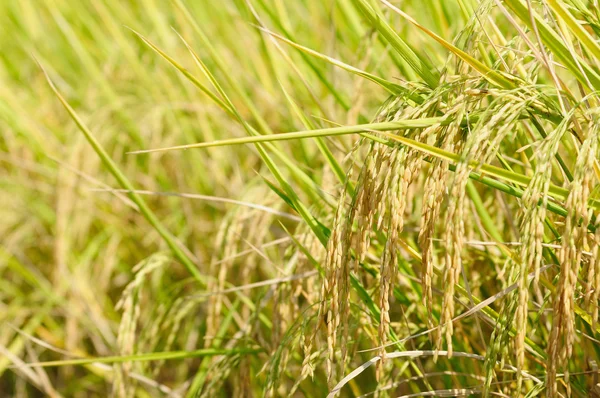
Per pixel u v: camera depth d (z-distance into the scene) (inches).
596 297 44.8
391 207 45.8
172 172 94.7
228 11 87.7
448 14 62.6
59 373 95.9
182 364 82.0
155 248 93.2
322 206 59.0
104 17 94.3
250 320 61.1
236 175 83.4
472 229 57.4
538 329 56.8
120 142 90.9
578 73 47.5
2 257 90.4
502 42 52.8
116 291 97.2
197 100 87.8
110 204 92.6
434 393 51.7
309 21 88.4
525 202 44.6
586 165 44.3
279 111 77.3
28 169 102.2
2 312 91.4
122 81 101.5
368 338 58.7
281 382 60.2
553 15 50.6
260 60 82.2
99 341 90.0
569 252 44.1
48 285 95.2
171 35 97.0
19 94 110.2
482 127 46.1
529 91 46.8
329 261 47.3
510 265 55.5
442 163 46.0
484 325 59.4
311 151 72.3
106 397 95.3
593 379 52.0
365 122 64.0
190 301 65.6
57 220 87.0
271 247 74.9
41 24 117.3
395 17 64.9
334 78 67.4
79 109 106.0
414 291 56.6
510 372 53.6
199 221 86.7
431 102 47.1
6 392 101.7
